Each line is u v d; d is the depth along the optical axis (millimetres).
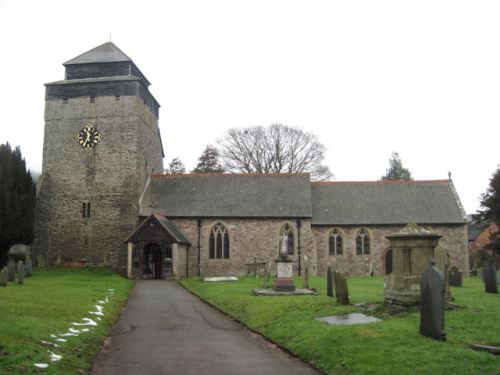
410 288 13664
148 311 17703
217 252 37500
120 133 39000
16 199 32844
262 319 14555
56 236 38312
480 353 8922
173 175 41844
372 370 8547
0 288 21484
